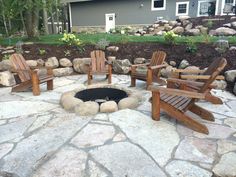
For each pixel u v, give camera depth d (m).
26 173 2.35
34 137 3.00
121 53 6.82
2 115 3.70
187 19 11.33
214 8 13.80
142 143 2.84
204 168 2.39
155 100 3.36
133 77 5.28
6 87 5.34
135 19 15.66
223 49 5.77
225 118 3.57
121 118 3.49
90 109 3.63
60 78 6.14
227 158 2.55
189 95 3.04
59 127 3.25
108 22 16.45
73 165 2.45
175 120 3.47
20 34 11.59
